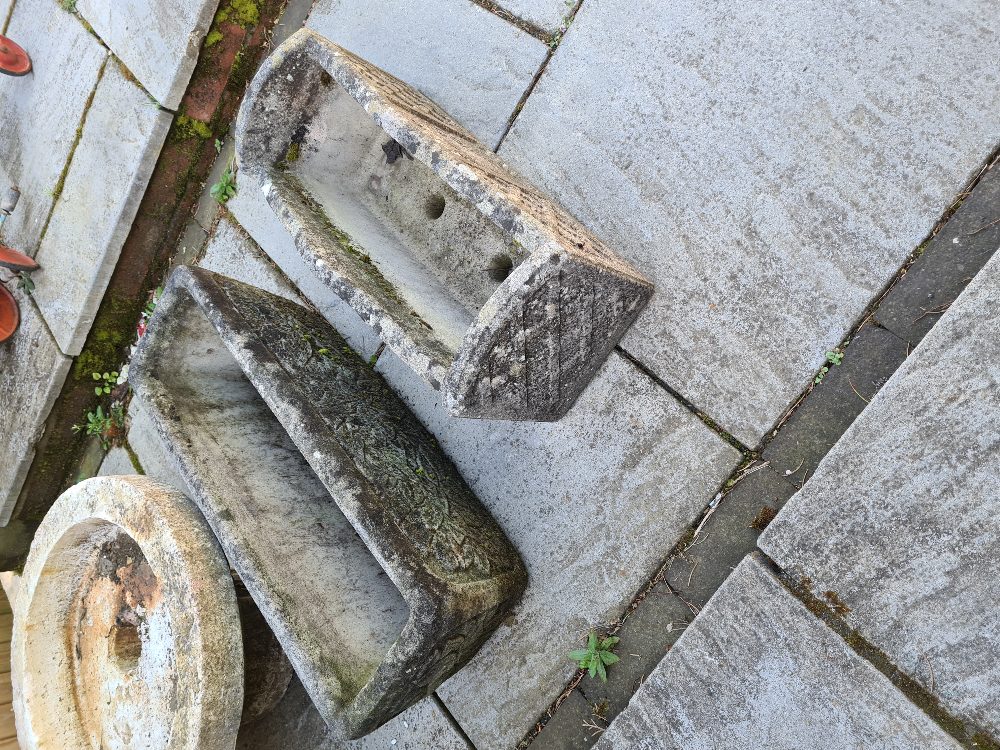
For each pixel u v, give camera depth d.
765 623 1.88
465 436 2.66
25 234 3.99
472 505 2.51
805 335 2.04
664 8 2.27
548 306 1.78
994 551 1.61
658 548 2.24
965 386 1.66
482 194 1.77
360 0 3.11
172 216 3.77
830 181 1.99
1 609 4.33
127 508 2.51
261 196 3.44
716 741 1.95
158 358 2.54
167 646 2.56
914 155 1.88
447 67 2.79
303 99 2.27
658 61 2.28
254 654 2.79
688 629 2.01
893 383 1.74
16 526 4.26
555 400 2.25
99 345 3.91
